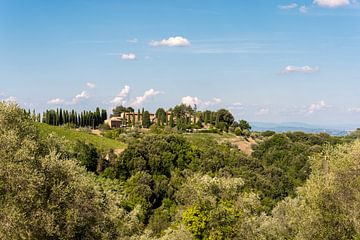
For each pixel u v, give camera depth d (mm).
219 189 33875
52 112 169875
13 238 21406
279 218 42438
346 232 26062
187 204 34094
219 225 32531
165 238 35375
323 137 145625
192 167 103938
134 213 38594
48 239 23156
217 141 156625
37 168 24266
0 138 23188
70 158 29203
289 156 117438
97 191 28594
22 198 22234
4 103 25875
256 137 186125
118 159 96438
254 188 85812
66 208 24438
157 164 99500
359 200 25750
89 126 182750
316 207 27109
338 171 27328
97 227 26625
